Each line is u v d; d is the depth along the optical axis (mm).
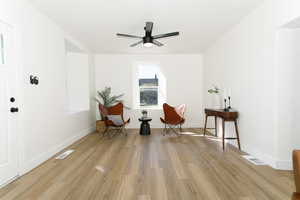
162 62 6207
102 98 6016
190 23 3623
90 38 4465
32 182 2270
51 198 1903
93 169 2664
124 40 4637
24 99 2596
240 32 3568
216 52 4852
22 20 2574
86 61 5422
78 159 3111
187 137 4773
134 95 6328
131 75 6180
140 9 3010
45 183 2238
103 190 2055
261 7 2896
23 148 2539
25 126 2609
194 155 3283
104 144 4117
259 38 2965
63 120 3842
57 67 3619
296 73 2568
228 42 4109
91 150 3646
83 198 1896
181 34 4266
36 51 2910
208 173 2498
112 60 6148
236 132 3592
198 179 2318
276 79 2604
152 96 6414
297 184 1109
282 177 2354
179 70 6211
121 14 3189
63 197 1920
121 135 5094
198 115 6227
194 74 6211
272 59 2672
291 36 2555
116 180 2301
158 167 2725
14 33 2430
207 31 4094
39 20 3008
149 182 2240
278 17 2518
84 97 5402
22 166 2514
